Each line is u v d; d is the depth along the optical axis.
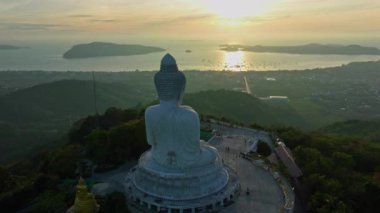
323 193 72.25
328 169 84.94
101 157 86.69
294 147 107.25
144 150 91.25
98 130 97.31
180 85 68.12
